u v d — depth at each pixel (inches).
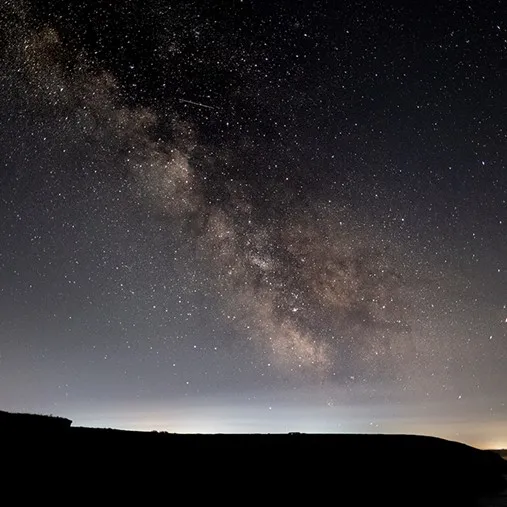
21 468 183.6
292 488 195.5
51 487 176.9
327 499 191.0
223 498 184.5
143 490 183.2
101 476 187.8
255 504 182.5
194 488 188.2
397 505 191.3
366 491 198.1
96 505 171.2
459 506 190.7
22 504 166.1
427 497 199.2
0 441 195.0
